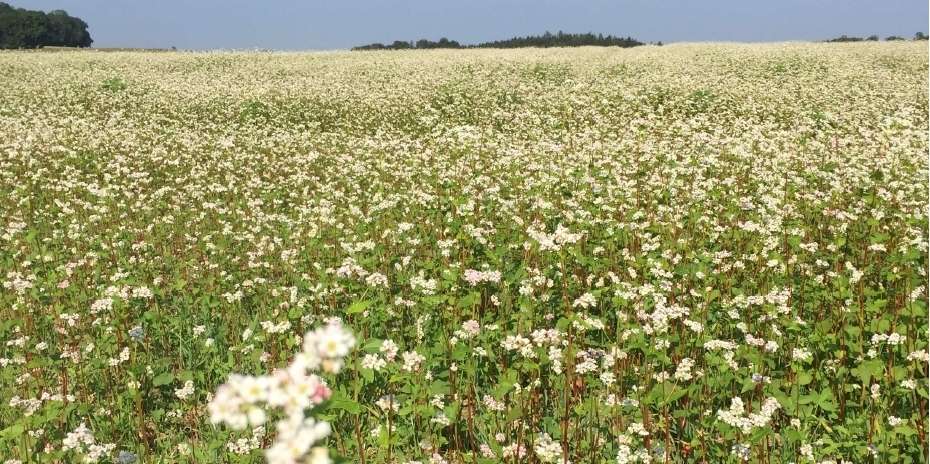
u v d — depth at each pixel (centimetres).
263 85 2964
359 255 812
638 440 439
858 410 481
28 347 632
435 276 739
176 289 791
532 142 1666
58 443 489
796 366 490
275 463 212
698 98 2320
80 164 1548
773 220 843
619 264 779
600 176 1141
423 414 443
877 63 3353
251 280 813
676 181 1077
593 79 2961
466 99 2491
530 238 794
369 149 1673
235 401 223
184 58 4456
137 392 504
